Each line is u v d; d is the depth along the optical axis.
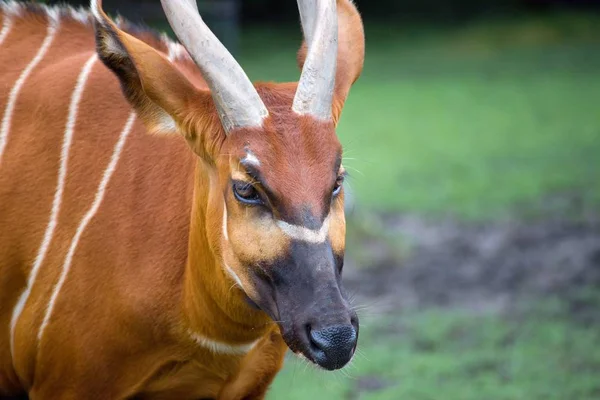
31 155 9.22
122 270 8.77
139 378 9.00
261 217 7.55
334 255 7.59
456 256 20.95
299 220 7.43
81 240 8.84
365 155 30.73
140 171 8.99
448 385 14.35
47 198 9.09
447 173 28.12
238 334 8.63
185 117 8.02
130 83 8.22
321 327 7.23
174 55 9.62
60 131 9.22
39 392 9.21
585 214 23.61
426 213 24.08
